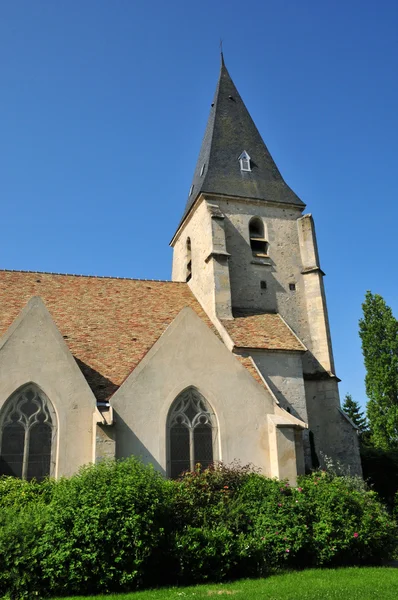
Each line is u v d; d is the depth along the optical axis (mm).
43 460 17250
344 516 15555
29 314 18500
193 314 20453
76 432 17641
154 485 14109
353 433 24641
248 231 28750
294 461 19047
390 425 39938
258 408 19938
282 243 29125
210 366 19875
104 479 13766
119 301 25359
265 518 14875
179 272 32688
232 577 13555
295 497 15672
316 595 11125
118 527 12555
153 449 18219
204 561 13180
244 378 20172
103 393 18750
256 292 27578
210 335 20359
